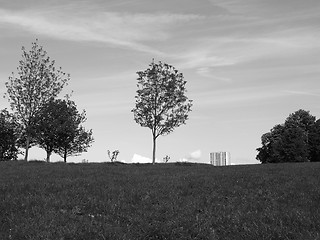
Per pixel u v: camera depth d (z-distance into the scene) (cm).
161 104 6047
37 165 3762
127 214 1432
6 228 1211
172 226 1248
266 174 2609
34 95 5866
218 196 1798
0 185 1952
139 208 1536
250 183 2161
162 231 1196
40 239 1103
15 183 2047
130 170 3359
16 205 1492
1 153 8738
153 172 3134
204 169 3562
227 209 1524
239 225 1275
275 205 1549
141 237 1152
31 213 1395
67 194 1756
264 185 2094
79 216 1382
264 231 1176
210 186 2092
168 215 1408
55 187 1938
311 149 11344
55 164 4109
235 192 1903
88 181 2212
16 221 1274
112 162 5572
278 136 11669
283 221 1296
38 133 6172
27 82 5847
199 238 1166
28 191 1802
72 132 6688
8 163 4094
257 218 1348
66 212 1422
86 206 1533
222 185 2127
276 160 11075
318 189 1859
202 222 1309
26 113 5875
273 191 1873
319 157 11438
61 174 2681
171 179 2462
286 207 1512
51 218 1319
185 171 3253
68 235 1144
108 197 1730
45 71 5959
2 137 8519
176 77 6138
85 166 3803
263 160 12250
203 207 1572
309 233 1128
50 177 2467
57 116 6481
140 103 6022
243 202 1656
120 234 1162
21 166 3509
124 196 1762
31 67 5903
